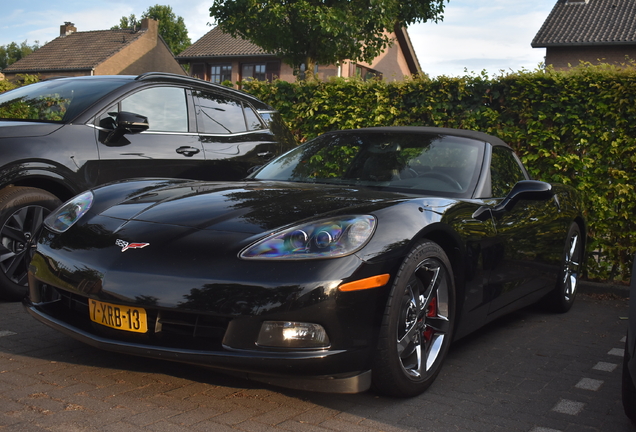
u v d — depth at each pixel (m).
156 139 4.54
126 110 4.43
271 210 2.49
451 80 6.18
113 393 2.39
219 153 4.94
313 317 2.14
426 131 3.69
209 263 2.21
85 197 2.86
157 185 3.02
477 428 2.30
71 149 3.98
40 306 2.60
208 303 2.14
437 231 2.66
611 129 5.45
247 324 2.13
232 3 13.05
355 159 3.46
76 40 36.34
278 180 3.43
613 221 5.48
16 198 3.75
